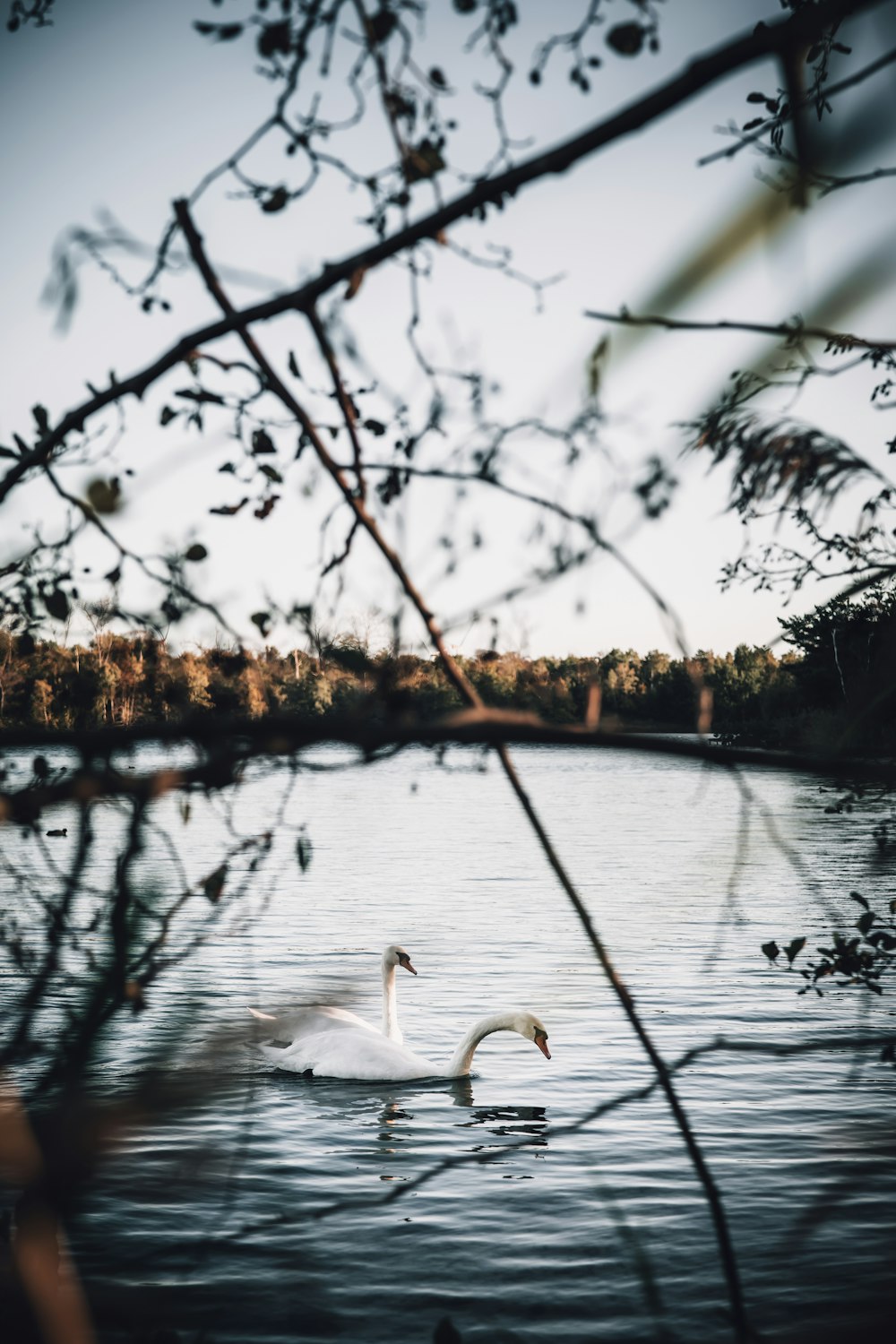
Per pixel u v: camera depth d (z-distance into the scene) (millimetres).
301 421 1903
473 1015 17469
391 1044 15000
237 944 21281
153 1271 8172
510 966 20375
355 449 2145
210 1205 9609
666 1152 11328
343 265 1696
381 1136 12211
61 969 1664
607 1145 11625
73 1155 1205
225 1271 8367
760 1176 10477
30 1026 1592
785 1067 13594
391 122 2014
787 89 977
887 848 2078
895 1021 14336
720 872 1923
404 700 1669
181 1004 1255
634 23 1734
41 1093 1356
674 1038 15227
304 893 30328
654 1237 9320
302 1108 13141
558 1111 12922
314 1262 8750
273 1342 7500
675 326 912
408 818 60156
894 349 955
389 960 16734
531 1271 8859
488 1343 7734
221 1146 1691
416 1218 9789
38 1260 1202
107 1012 1587
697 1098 12812
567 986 18281
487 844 45375
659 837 44812
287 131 2033
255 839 2627
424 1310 8172
